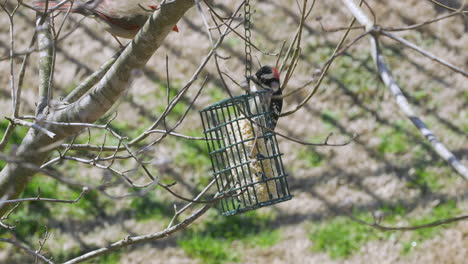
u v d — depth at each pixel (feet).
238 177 23.18
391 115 46.57
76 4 21.11
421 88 48.19
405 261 38.52
